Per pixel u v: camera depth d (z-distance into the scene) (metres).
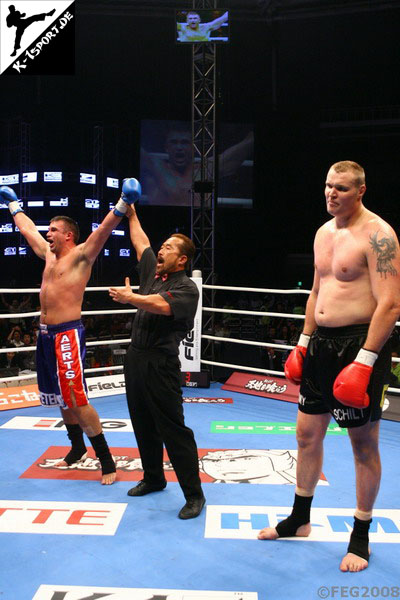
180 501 2.76
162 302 2.45
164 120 17.12
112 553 2.24
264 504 2.72
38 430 3.94
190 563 2.17
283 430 3.98
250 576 2.08
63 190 20.92
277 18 14.49
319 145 18.56
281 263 20.58
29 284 21.31
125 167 20.75
